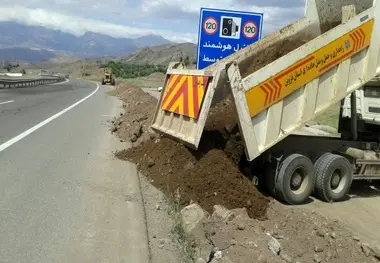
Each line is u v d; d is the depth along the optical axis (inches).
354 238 239.5
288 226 237.1
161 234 218.5
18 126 540.7
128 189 289.9
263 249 201.3
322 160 309.1
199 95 285.4
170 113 334.3
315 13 358.6
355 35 307.3
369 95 360.5
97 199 264.1
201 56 400.8
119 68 6127.0
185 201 261.9
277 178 291.4
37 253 187.8
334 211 295.4
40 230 211.8
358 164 329.7
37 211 236.5
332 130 537.6
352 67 313.7
